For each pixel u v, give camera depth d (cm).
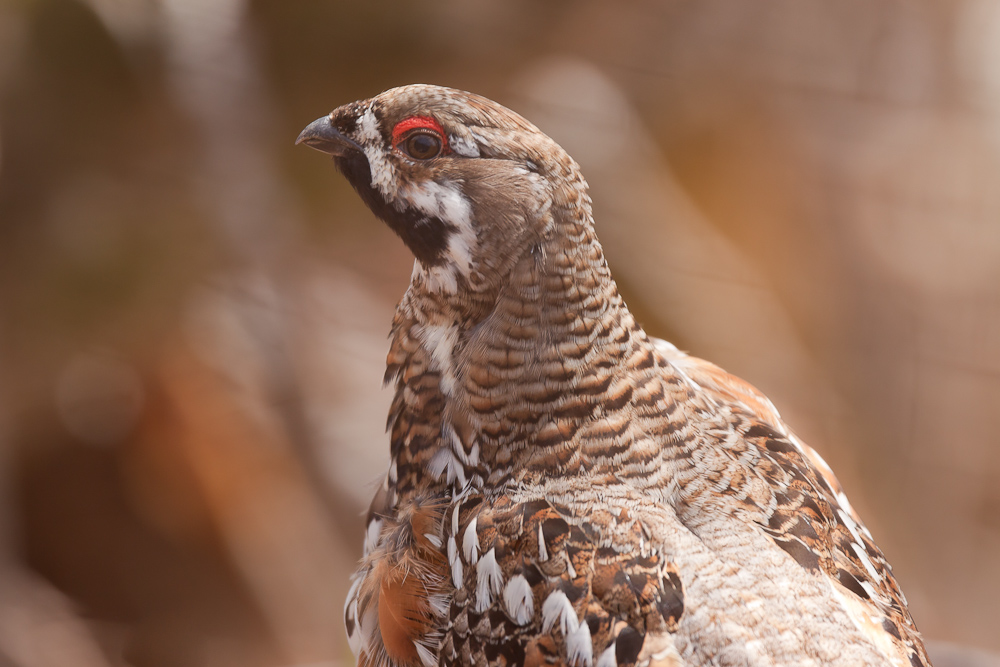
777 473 489
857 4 1725
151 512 1406
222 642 1366
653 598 430
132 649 1351
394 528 518
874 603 463
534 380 467
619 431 467
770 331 1636
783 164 1708
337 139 516
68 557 1386
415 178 486
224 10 1424
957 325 1780
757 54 1688
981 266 1780
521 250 468
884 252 1778
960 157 1772
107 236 1362
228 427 1396
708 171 1672
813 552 459
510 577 445
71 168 1350
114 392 1373
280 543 1383
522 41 1562
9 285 1320
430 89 494
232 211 1419
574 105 1552
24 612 1302
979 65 1772
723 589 433
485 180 471
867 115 1752
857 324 1783
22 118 1314
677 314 1540
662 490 465
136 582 1394
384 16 1479
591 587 434
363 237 1516
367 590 517
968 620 1692
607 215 1532
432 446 504
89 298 1355
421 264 502
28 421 1348
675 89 1652
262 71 1460
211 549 1401
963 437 1772
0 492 1327
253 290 1430
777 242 1712
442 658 470
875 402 1772
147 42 1366
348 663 804
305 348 1433
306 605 1376
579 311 469
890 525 1744
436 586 488
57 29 1316
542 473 466
